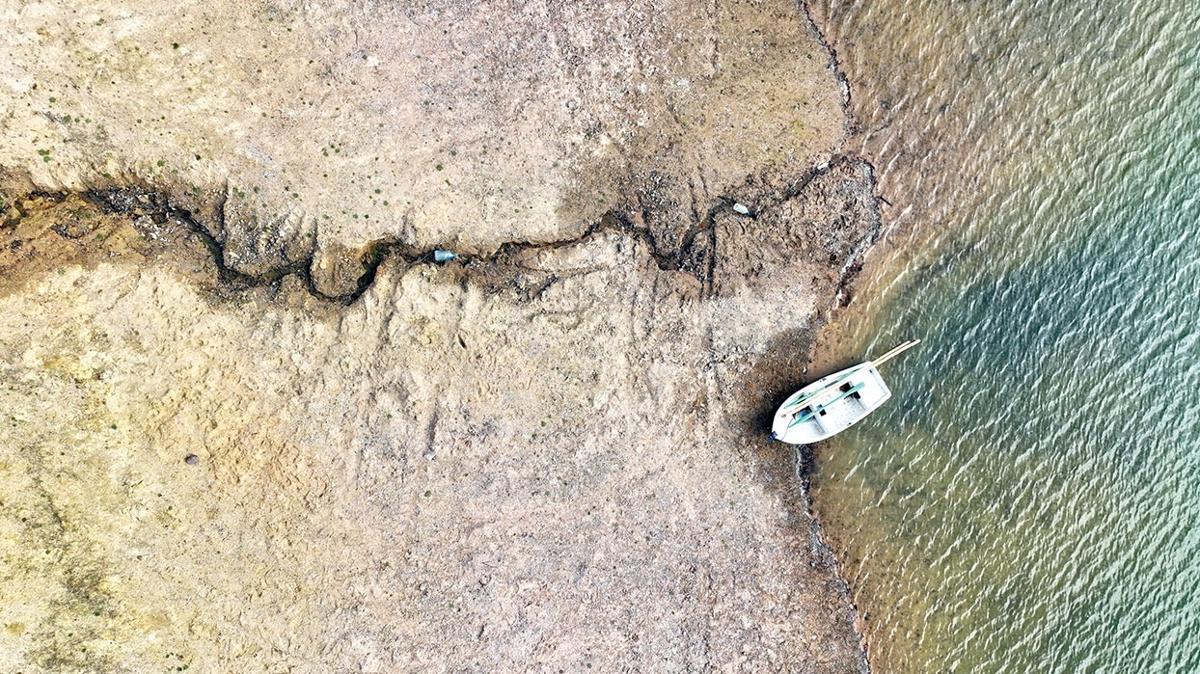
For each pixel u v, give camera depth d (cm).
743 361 1816
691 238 1786
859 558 1862
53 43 1520
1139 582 1867
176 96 1591
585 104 1734
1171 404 1853
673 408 1797
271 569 1670
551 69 1717
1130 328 1875
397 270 1695
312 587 1684
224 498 1652
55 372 1557
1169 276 1873
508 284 1731
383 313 1686
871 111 1831
